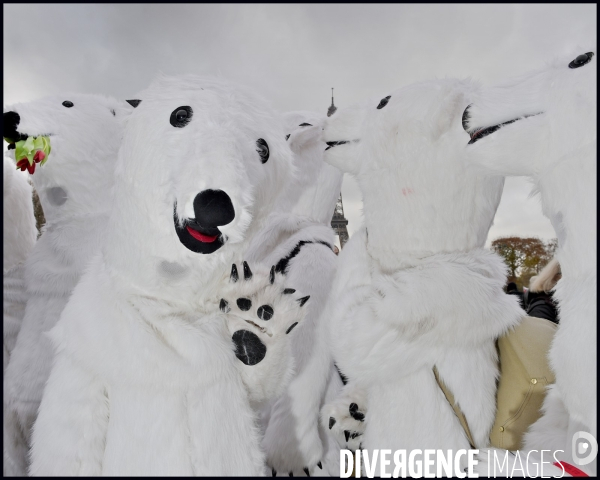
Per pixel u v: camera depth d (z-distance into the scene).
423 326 1.55
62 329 1.47
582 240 1.28
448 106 1.73
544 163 1.42
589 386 1.18
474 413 1.56
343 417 1.91
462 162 1.73
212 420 1.38
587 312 1.21
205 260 1.44
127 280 1.49
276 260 2.35
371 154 1.93
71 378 1.40
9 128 2.34
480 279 1.61
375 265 1.89
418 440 1.58
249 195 1.33
